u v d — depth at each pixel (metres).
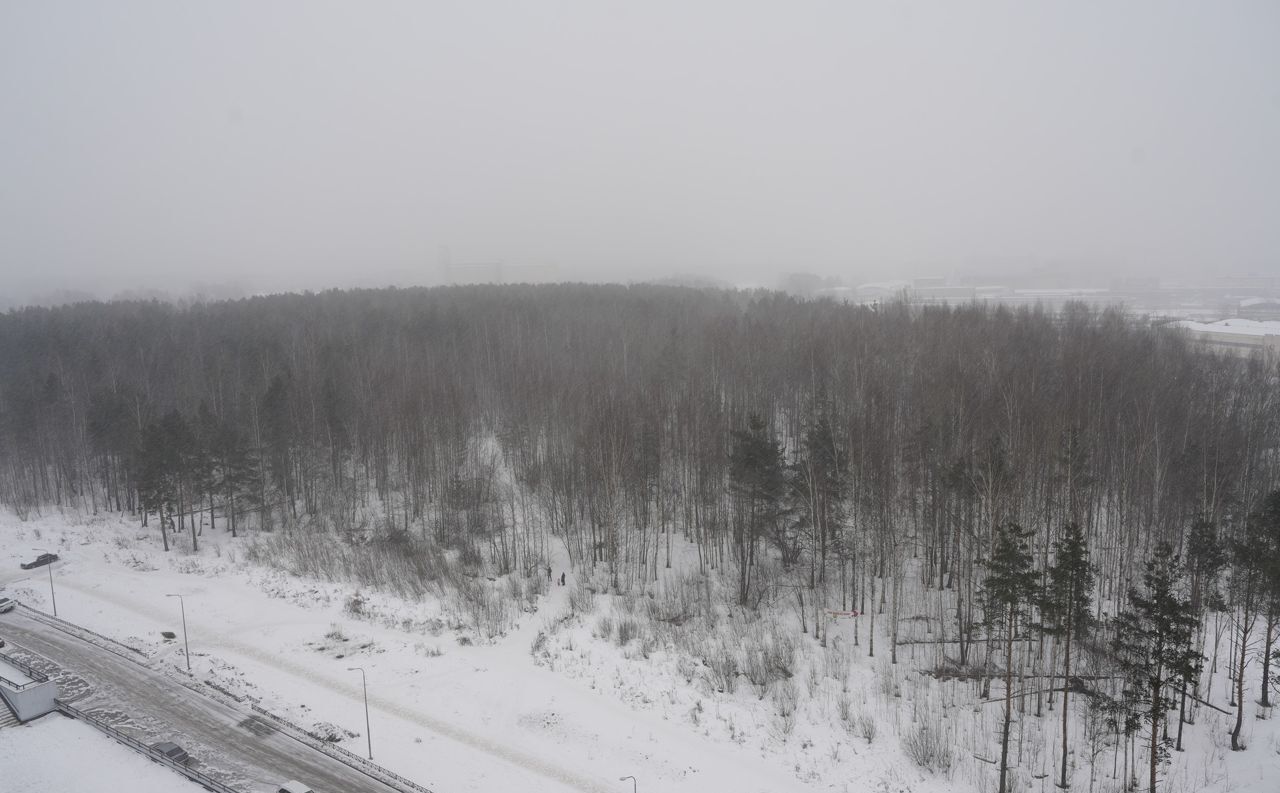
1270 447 63.75
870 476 52.69
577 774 36.00
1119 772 34.84
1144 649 33.41
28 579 61.78
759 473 50.28
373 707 41.56
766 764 36.69
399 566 60.25
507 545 63.44
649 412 66.75
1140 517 53.75
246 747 38.09
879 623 48.88
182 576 61.81
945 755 36.19
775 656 44.66
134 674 45.75
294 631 51.03
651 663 45.19
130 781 35.47
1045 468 52.81
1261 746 35.19
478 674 44.72
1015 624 42.62
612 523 56.06
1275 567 34.91
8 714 41.72
